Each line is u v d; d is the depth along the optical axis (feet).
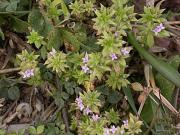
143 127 0.40
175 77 0.39
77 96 0.40
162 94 0.41
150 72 0.41
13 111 0.41
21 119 0.41
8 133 0.39
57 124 0.40
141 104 0.40
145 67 0.41
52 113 0.41
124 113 0.41
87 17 0.41
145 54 0.40
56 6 0.40
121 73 0.38
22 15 0.41
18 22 0.41
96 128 0.37
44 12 0.39
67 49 0.40
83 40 0.40
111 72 0.38
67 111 0.41
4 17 0.41
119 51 0.36
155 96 0.40
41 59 0.41
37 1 0.40
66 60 0.38
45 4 0.39
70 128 0.39
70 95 0.41
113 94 0.40
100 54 0.37
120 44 0.36
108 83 0.39
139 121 0.37
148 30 0.38
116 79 0.38
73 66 0.39
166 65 0.39
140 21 0.38
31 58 0.39
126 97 0.39
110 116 0.39
